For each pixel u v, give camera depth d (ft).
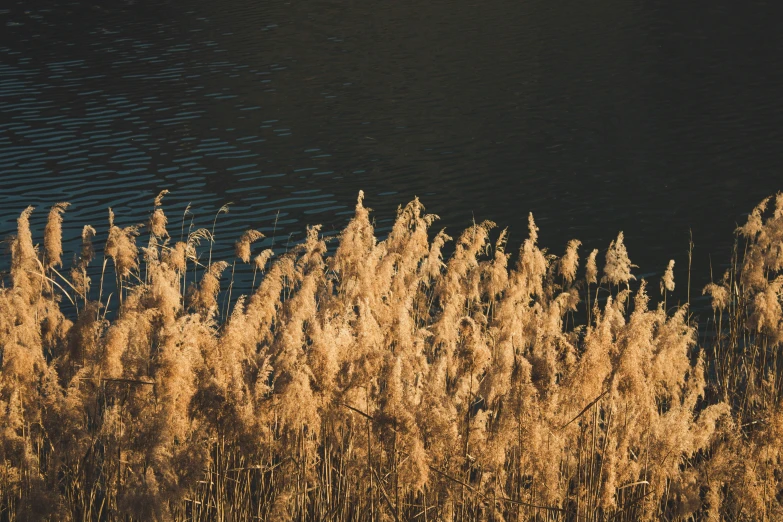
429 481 25.00
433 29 169.17
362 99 124.26
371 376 26.13
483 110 117.19
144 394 25.71
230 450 26.96
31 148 104.17
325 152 102.06
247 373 28.17
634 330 24.99
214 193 88.79
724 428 27.09
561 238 74.95
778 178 87.61
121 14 192.95
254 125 113.19
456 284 38.81
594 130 106.83
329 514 27.04
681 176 89.71
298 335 27.07
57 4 206.49
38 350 28.48
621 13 177.06
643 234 74.84
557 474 24.64
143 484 21.59
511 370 24.79
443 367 26.11
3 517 25.66
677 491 26.30
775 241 41.16
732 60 137.28
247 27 176.24
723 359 41.45
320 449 29.32
